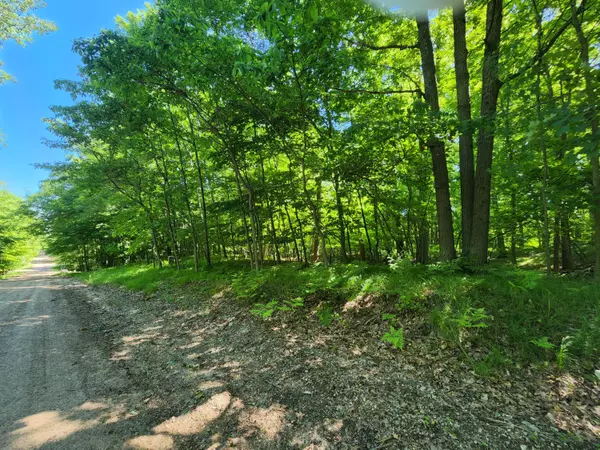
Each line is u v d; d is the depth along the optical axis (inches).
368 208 477.1
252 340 186.2
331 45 228.5
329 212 450.0
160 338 205.5
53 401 124.4
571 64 164.6
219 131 394.0
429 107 244.1
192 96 372.5
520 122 190.5
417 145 341.1
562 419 95.6
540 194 250.1
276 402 117.4
